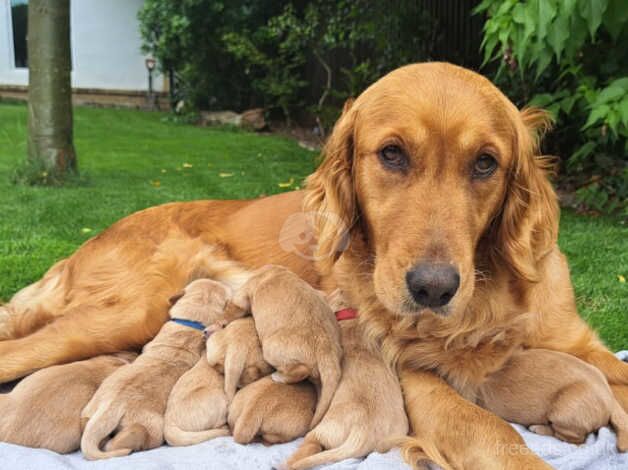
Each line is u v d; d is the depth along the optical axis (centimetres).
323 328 47
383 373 46
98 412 44
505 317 49
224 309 52
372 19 197
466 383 49
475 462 41
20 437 43
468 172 45
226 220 65
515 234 48
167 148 191
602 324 75
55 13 128
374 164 46
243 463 42
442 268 41
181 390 47
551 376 46
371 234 48
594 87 115
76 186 134
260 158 180
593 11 87
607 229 110
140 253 62
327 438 43
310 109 232
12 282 82
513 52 103
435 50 191
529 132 50
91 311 59
